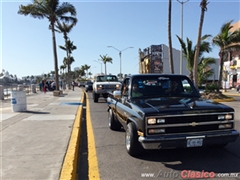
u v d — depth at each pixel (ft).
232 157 16.11
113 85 53.62
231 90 103.09
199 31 54.65
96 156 16.83
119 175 13.53
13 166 13.78
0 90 62.08
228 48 63.10
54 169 13.28
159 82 18.88
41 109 39.27
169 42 55.52
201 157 16.17
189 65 65.72
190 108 14.26
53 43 79.87
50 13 75.10
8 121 28.02
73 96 73.31
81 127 28.22
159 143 13.53
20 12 73.15
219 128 14.51
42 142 18.75
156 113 13.69
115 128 25.08
